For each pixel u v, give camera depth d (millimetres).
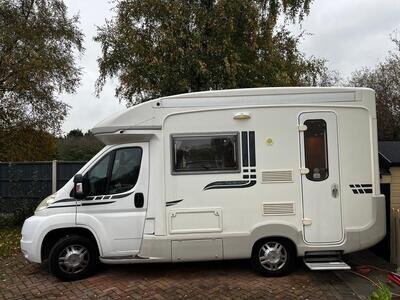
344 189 6293
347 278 6375
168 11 14195
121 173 6449
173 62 14016
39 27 20188
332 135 6324
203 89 14086
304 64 16062
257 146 6309
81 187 6340
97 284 6270
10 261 8000
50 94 20500
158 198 6250
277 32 16047
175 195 6250
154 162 6336
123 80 15102
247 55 14609
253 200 6262
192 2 14742
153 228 6270
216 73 13820
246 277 6434
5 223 12461
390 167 7430
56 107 21016
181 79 13828
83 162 14188
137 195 6336
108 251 6281
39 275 6863
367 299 5531
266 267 6352
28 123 20422
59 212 6355
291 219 6262
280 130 6328
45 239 6453
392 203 7430
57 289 6129
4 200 13992
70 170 14125
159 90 14281
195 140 6328
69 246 6449
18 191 14023
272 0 15102
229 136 6324
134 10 14547
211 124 6336
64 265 6426
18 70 18891
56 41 20906
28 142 20594
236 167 6293
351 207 6285
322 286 6031
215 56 14109
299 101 6352
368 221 6305
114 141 6535
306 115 6348
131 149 6488
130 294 5848
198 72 13602
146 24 14703
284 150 6312
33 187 14062
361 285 6070
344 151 6324
